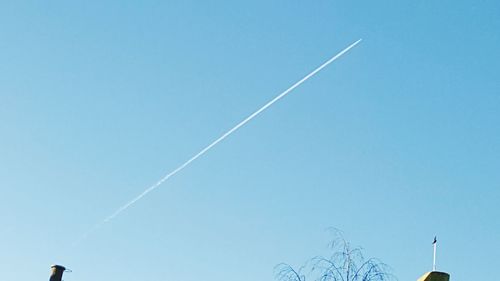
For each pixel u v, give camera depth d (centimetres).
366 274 1803
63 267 2400
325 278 1817
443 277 1658
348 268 1817
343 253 1830
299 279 1839
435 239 1712
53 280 2375
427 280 1661
